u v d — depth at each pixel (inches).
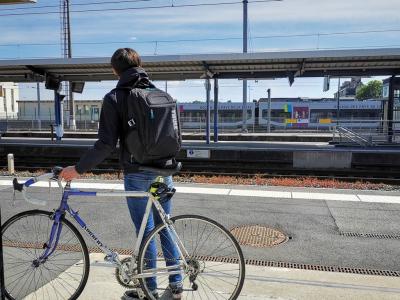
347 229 245.4
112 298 149.9
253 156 626.2
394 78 776.3
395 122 774.5
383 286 163.9
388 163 586.9
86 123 1824.6
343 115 1834.4
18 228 152.6
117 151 153.6
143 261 136.8
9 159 507.8
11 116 2368.4
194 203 306.7
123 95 131.5
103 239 225.1
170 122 132.7
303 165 609.9
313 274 175.2
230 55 656.4
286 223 257.3
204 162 643.5
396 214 278.1
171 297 144.0
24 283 157.3
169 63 703.7
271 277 169.8
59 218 142.0
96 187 381.1
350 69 770.2
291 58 650.2
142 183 137.1
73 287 155.9
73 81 891.4
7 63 724.7
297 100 1882.4
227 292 151.5
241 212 282.4
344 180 477.7
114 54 136.9
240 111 1873.8
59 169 133.9
